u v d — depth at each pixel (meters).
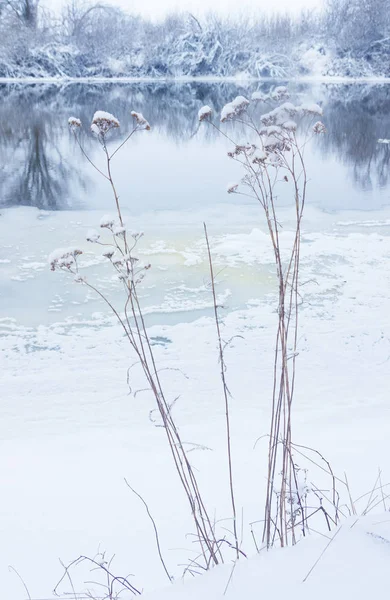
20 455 2.81
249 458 2.52
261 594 1.06
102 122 1.52
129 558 1.72
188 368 4.05
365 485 2.05
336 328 4.65
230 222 8.05
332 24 41.34
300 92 29.33
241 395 3.66
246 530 1.81
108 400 3.65
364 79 40.78
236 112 1.52
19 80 36.66
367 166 12.30
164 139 16.25
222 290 5.51
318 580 1.06
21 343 4.50
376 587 1.01
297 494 1.48
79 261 6.30
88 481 2.39
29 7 37.56
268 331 4.63
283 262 6.25
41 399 3.67
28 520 2.05
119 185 10.69
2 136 15.98
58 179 11.18
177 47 41.25
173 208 8.98
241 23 41.47
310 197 9.56
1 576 1.67
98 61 40.50
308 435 2.82
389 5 40.25
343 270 6.01
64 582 1.62
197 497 1.51
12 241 7.18
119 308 5.16
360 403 3.46
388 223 8.00
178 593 1.13
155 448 2.79
